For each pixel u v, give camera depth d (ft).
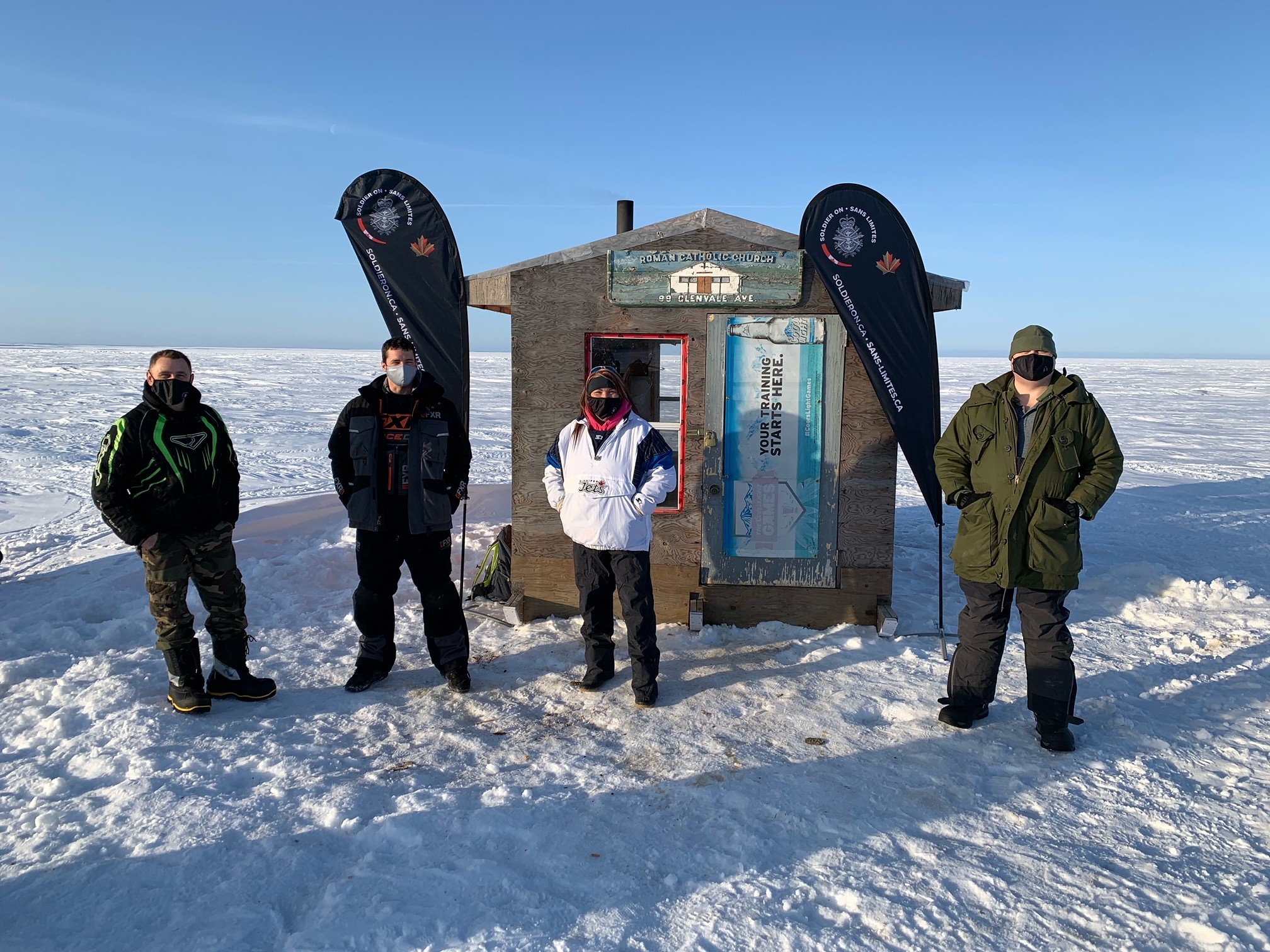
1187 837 8.71
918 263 13.97
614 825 8.91
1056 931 7.22
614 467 11.94
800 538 15.23
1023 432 10.64
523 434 15.52
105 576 18.80
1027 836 8.77
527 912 7.43
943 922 7.32
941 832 8.84
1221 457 44.27
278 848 8.45
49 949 6.98
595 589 12.41
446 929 7.18
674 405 16.69
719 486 15.17
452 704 12.16
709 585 15.49
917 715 11.80
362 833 8.69
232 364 194.59
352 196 15.43
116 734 10.80
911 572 20.16
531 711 11.94
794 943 7.05
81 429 52.49
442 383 15.64
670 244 14.76
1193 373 179.93
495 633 15.15
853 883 7.89
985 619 11.02
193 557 11.50
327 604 16.88
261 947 7.03
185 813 8.98
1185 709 12.07
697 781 9.89
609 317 15.06
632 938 7.09
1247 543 23.16
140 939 7.12
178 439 11.07
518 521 15.75
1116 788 9.77
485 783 9.83
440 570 12.36
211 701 11.82
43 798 9.33
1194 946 7.04
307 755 10.41
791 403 14.94
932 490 14.33
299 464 40.81
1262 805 9.37
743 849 8.47
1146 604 16.79
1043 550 10.41
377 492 11.89
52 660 13.41
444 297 15.48
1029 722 11.61
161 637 11.43
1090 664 13.80
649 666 12.06
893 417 14.30
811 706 12.07
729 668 13.55
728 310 14.82
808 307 14.73
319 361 228.22
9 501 29.89
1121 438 53.72
